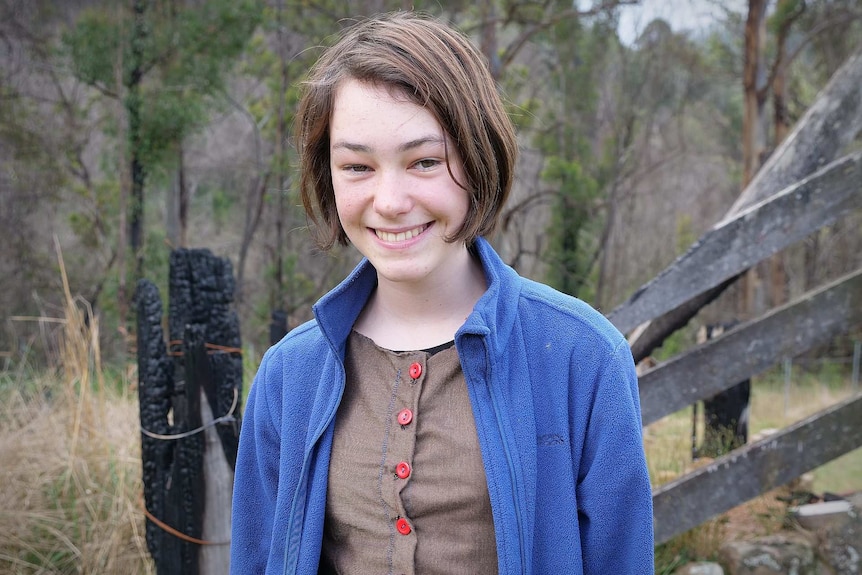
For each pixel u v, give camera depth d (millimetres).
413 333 1210
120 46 10266
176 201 12352
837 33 14922
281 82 11172
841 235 16359
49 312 9430
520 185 14070
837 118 2865
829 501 3400
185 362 2273
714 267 2666
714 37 16203
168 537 2309
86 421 3400
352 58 1074
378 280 1229
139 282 2402
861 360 13664
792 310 2611
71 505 3186
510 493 1082
